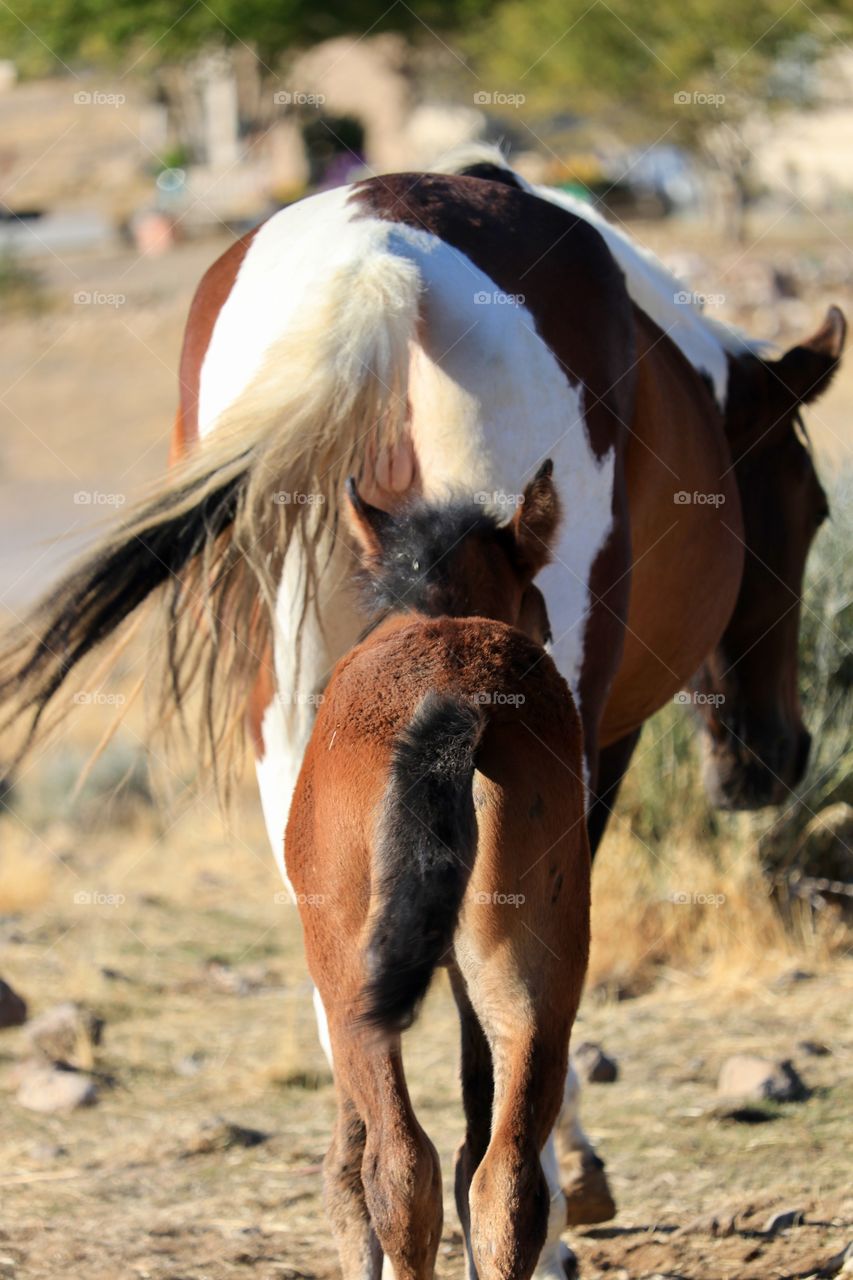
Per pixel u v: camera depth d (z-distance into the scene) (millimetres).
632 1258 5969
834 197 54406
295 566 5098
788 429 7457
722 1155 6926
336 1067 4355
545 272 5430
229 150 62812
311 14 51375
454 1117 7605
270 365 4969
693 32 47625
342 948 4199
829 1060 8086
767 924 9906
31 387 39031
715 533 6379
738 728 7809
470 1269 4504
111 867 13359
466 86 60250
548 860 4199
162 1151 7230
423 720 3959
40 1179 6938
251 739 5383
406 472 5188
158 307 45062
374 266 5000
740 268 40500
